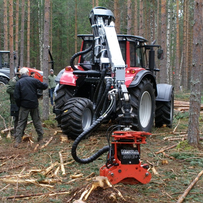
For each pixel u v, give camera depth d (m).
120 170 3.62
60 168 4.48
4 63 14.70
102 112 4.77
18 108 6.61
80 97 6.57
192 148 5.34
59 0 30.56
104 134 6.68
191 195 3.47
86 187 3.31
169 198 3.40
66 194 3.50
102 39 5.50
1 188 3.73
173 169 4.40
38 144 5.92
